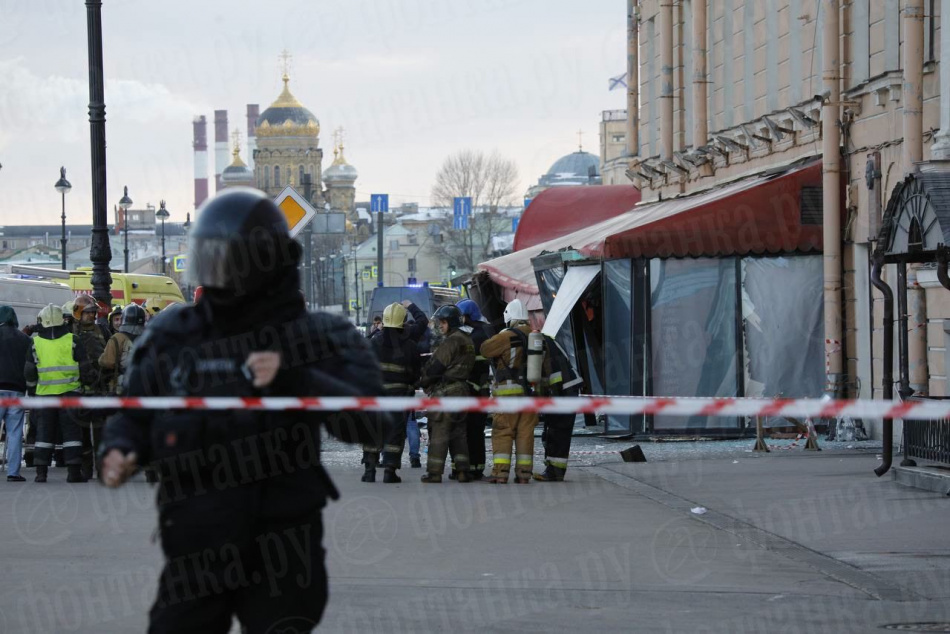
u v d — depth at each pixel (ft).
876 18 113.09
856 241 118.11
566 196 202.80
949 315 97.14
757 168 140.67
